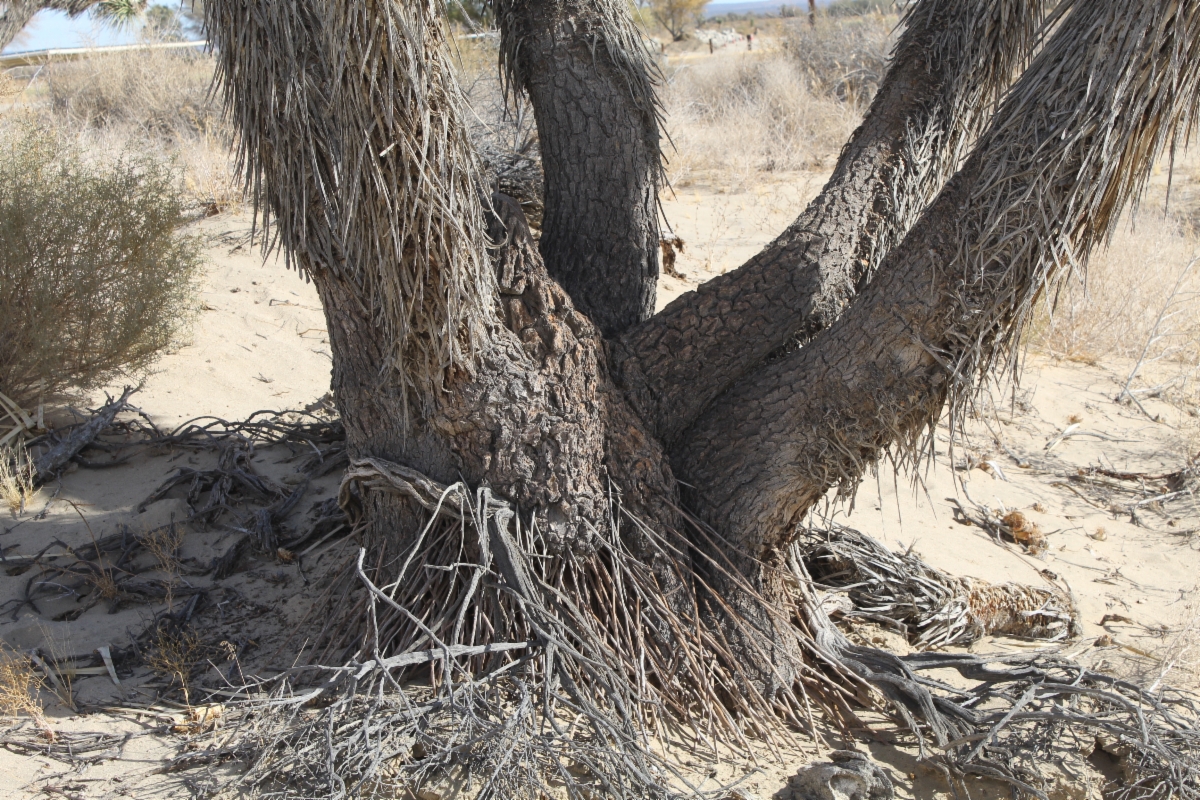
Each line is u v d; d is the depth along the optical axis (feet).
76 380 16.12
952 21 10.94
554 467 9.32
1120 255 26.40
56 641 10.69
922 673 11.65
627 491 9.80
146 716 9.42
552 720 8.18
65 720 9.26
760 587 10.32
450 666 8.77
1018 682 10.45
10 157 16.69
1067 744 9.89
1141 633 13.34
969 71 10.88
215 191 25.22
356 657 9.18
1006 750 9.50
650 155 11.02
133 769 8.50
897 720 10.41
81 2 34.65
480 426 9.21
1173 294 24.31
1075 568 15.26
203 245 18.97
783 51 51.98
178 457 14.96
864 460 9.77
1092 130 7.72
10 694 9.23
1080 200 7.97
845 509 15.78
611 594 9.75
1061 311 24.23
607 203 10.84
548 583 9.62
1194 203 35.27
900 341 8.91
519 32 10.78
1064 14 8.29
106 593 11.59
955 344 8.80
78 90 33.78
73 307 15.78
